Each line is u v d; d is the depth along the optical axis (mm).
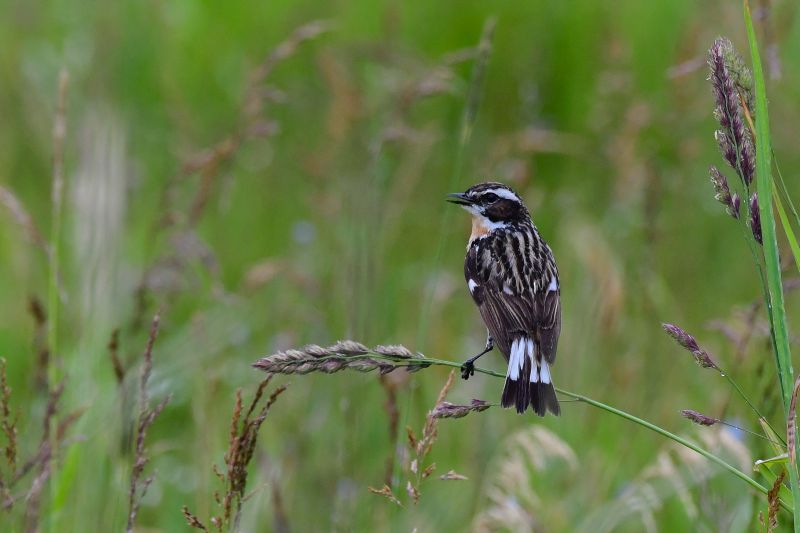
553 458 11039
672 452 10133
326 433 11367
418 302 13922
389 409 9539
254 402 7266
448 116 17031
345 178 14867
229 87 17953
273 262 12953
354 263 12297
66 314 12758
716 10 16328
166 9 18188
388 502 9781
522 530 9430
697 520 9383
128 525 7918
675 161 16516
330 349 6797
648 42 18234
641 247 14797
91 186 12070
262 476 10352
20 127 16625
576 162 16719
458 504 10906
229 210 16016
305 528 10508
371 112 15672
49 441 8602
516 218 10688
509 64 17531
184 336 11742
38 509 8391
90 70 17094
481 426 11820
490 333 9305
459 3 18000
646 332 13266
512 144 15531
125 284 12477
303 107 17188
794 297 13281
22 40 18109
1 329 13438
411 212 15922
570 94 17516
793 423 6316
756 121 6602
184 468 11547
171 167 16250
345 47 16062
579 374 12555
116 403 10148
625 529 10438
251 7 18531
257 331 13281
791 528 8109
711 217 15766
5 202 10344
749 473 9266
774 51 9805
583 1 17719
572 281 14188
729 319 13922
